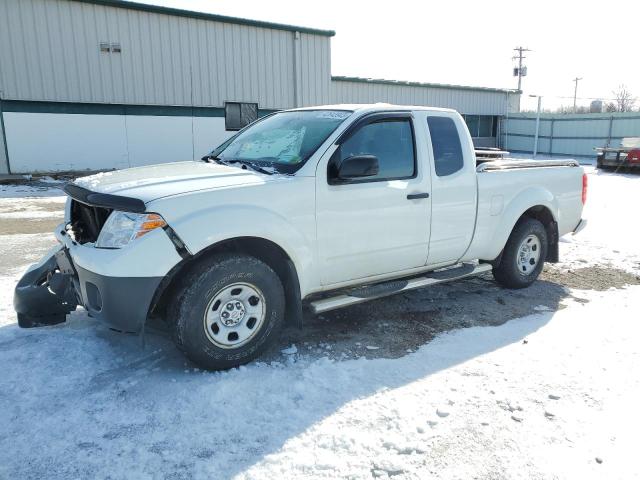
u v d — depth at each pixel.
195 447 2.82
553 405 3.31
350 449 2.83
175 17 19.81
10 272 5.97
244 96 21.84
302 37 22.94
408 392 3.44
